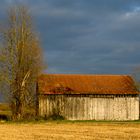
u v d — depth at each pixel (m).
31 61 67.62
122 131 47.38
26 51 67.38
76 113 70.06
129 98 71.19
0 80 65.69
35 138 40.06
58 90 69.94
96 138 39.81
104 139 38.94
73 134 43.88
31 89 67.38
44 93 69.00
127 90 71.38
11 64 66.62
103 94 70.50
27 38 67.88
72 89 70.44
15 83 66.50
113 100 70.88
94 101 70.50
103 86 71.94
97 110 70.44
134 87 72.31
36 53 68.06
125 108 70.94
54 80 72.50
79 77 74.00
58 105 69.69
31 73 67.44
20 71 66.81
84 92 70.12
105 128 51.81
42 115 68.88
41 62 68.62
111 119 70.44
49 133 45.22
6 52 66.62
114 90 71.19
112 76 74.81
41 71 68.25
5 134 44.09
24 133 45.22
